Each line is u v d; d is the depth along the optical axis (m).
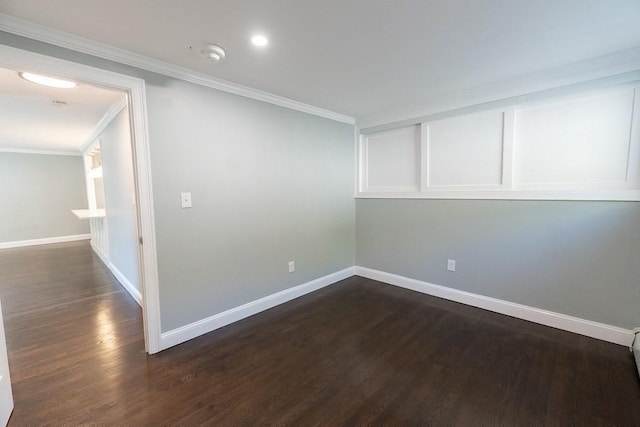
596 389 1.80
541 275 2.63
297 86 2.70
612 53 2.11
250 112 2.81
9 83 2.55
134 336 2.53
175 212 2.34
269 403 1.72
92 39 1.81
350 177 4.01
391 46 1.95
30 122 4.06
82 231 7.64
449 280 3.24
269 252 3.07
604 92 2.26
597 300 2.37
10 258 5.50
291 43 1.89
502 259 2.84
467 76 2.50
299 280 3.42
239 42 1.88
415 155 3.47
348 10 1.54
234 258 2.77
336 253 3.89
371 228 3.95
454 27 1.72
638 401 1.70
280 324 2.73
